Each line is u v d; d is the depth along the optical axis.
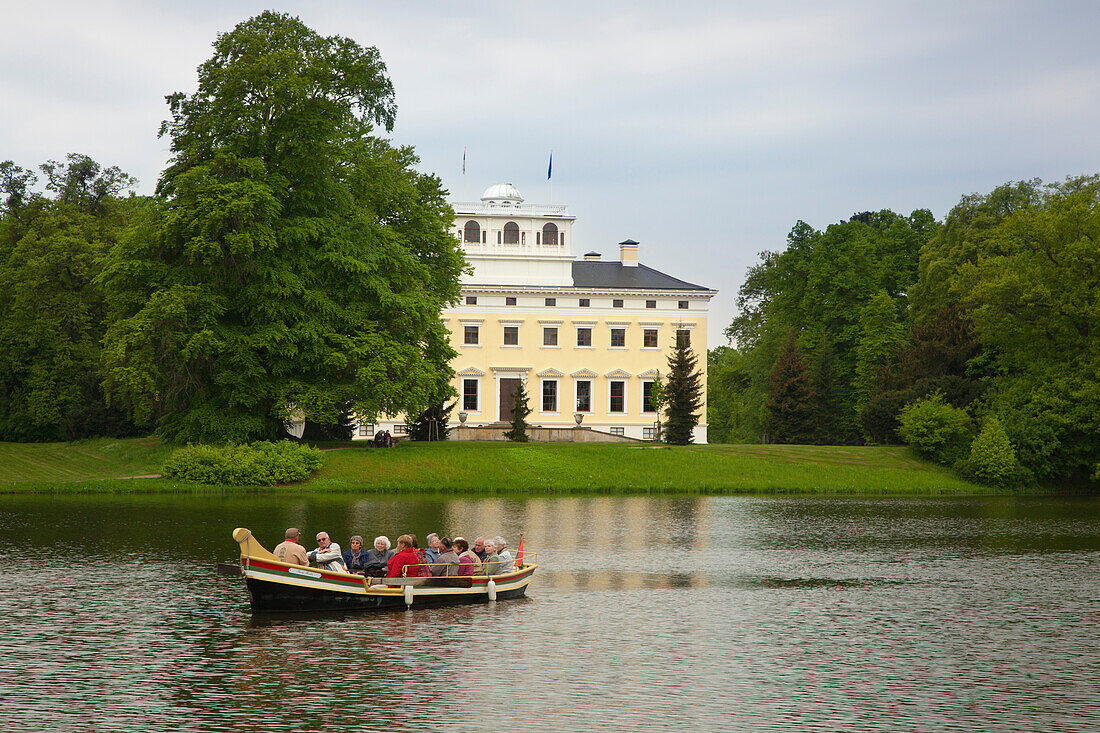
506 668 21.28
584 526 44.66
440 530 40.97
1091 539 42.62
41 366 77.38
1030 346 73.38
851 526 46.69
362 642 23.23
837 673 21.33
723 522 47.53
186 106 59.88
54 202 81.44
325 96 62.12
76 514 44.62
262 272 58.38
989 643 24.02
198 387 60.66
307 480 59.06
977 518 50.81
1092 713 18.84
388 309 62.59
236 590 28.52
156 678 20.20
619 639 23.97
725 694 19.75
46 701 18.77
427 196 72.69
